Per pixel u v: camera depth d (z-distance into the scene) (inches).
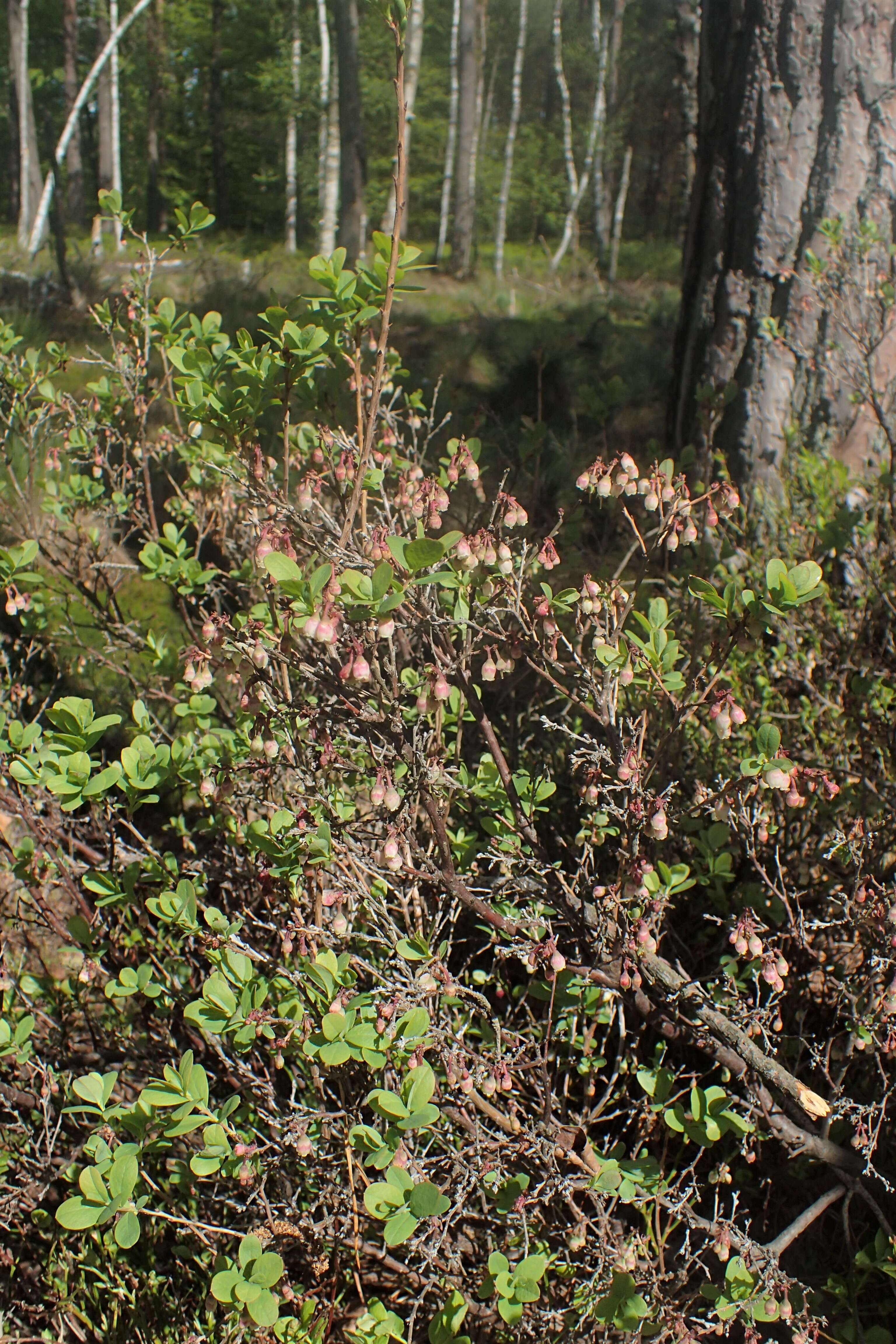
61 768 73.6
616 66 1029.2
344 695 71.4
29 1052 76.5
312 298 80.0
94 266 455.5
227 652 74.5
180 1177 79.2
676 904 99.7
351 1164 73.0
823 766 102.0
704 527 81.1
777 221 166.9
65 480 157.2
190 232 115.0
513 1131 75.8
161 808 132.4
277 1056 73.8
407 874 71.9
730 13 169.2
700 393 151.1
